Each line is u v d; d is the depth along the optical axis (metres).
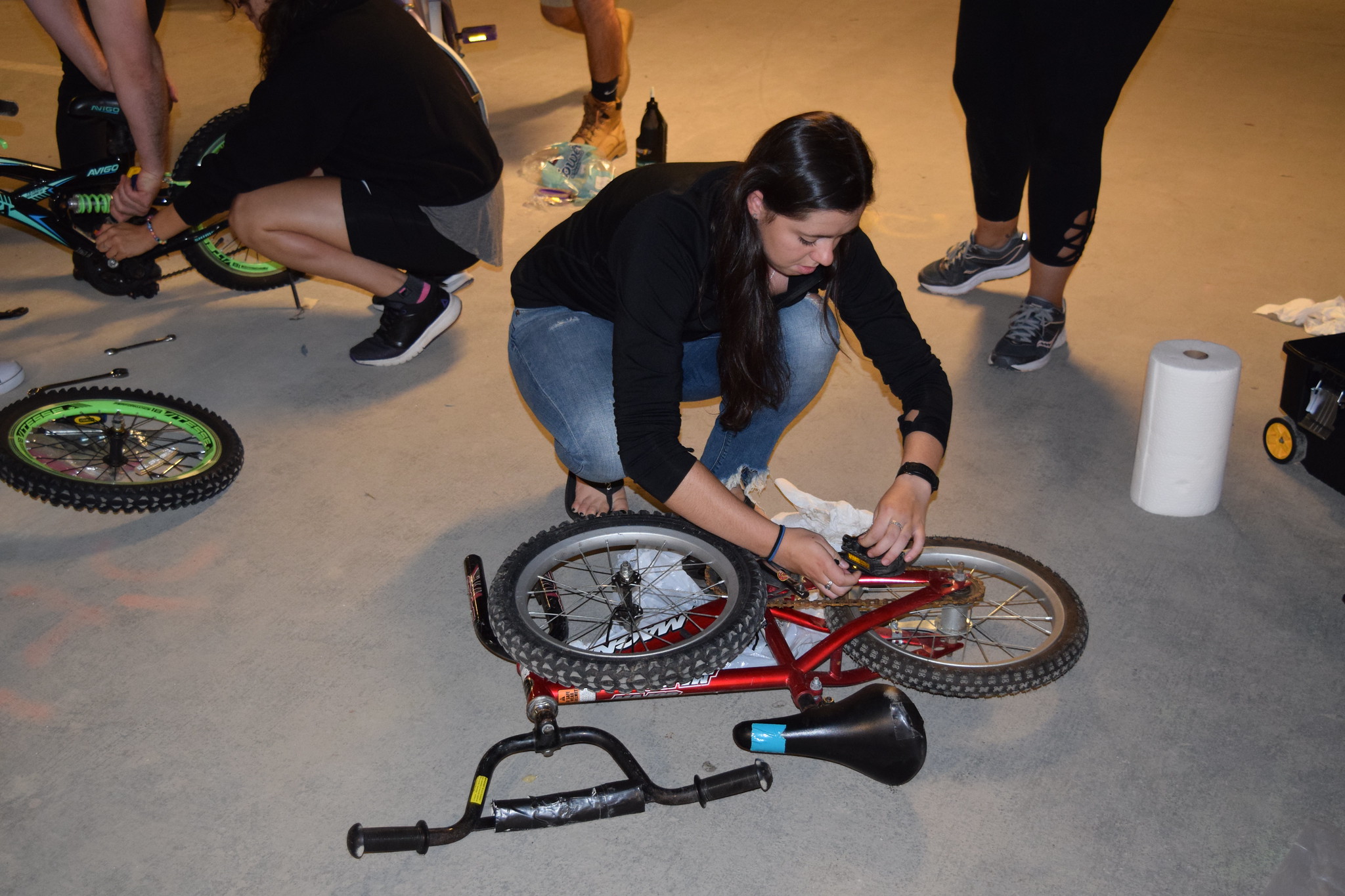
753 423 2.17
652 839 1.71
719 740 1.90
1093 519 2.49
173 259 3.81
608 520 1.95
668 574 2.03
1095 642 2.11
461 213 2.91
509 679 2.03
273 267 3.61
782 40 6.35
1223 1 7.22
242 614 2.19
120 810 1.76
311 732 1.91
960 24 3.11
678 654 1.66
